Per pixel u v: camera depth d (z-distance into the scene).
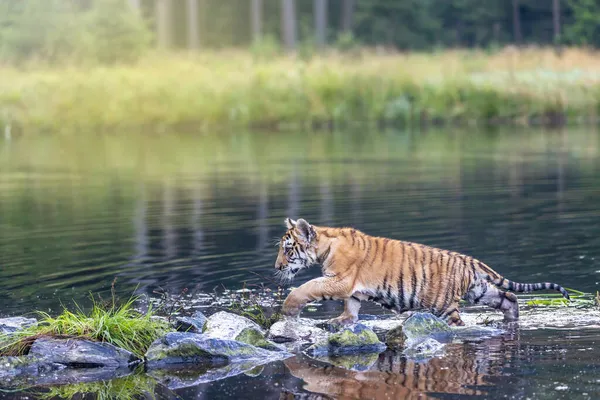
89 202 16.23
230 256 11.07
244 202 15.66
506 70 37.53
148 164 22.64
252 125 34.72
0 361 7.00
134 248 11.76
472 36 59.00
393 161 21.75
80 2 46.94
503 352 6.96
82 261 10.98
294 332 7.80
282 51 45.66
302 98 34.91
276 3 59.12
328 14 60.34
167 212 14.80
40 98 34.19
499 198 15.48
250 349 7.24
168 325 7.84
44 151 26.77
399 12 55.84
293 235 8.27
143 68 37.91
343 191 16.73
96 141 30.00
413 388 6.16
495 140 27.12
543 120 34.59
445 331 7.59
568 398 5.86
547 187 16.75
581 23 51.69
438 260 8.06
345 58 39.97
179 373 6.80
